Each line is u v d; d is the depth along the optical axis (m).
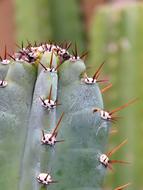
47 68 0.68
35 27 1.35
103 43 1.20
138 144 1.13
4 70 0.71
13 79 0.69
